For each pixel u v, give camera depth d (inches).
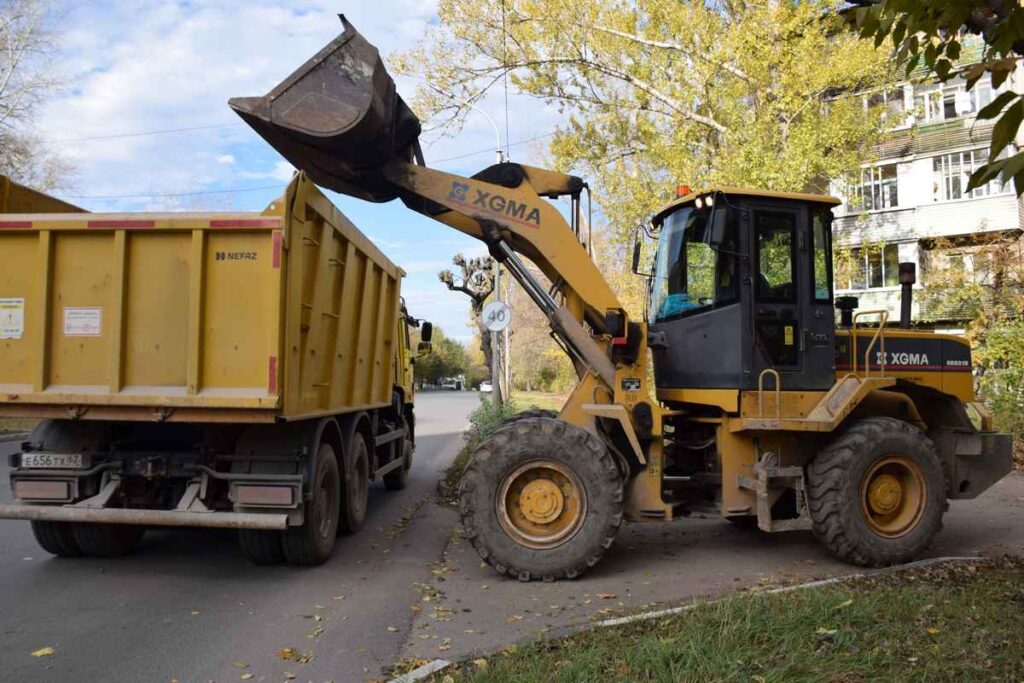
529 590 227.3
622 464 251.8
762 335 257.3
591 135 820.6
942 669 145.6
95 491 235.3
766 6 693.9
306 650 177.3
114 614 203.3
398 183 266.1
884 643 158.6
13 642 181.2
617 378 255.1
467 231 277.6
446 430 941.8
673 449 284.4
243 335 215.3
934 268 786.8
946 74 139.9
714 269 262.1
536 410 318.0
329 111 236.8
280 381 214.8
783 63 690.2
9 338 222.7
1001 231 738.8
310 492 235.3
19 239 223.3
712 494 267.7
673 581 236.8
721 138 775.7
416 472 534.9
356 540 301.6
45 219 219.3
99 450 237.0
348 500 298.7
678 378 269.0
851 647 155.5
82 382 220.5
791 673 142.9
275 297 213.0
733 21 729.6
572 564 234.2
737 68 725.9
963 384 288.0
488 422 573.3
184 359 217.2
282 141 254.1
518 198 267.7
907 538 249.6
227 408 214.7
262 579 241.0
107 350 220.1
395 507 385.7
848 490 245.9
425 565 261.0
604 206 807.7
